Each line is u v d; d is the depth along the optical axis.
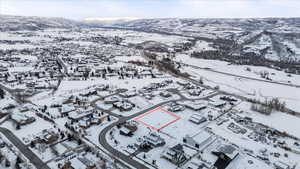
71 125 81.31
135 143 71.62
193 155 67.19
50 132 75.12
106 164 61.38
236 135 81.38
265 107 103.00
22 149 66.75
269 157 68.81
